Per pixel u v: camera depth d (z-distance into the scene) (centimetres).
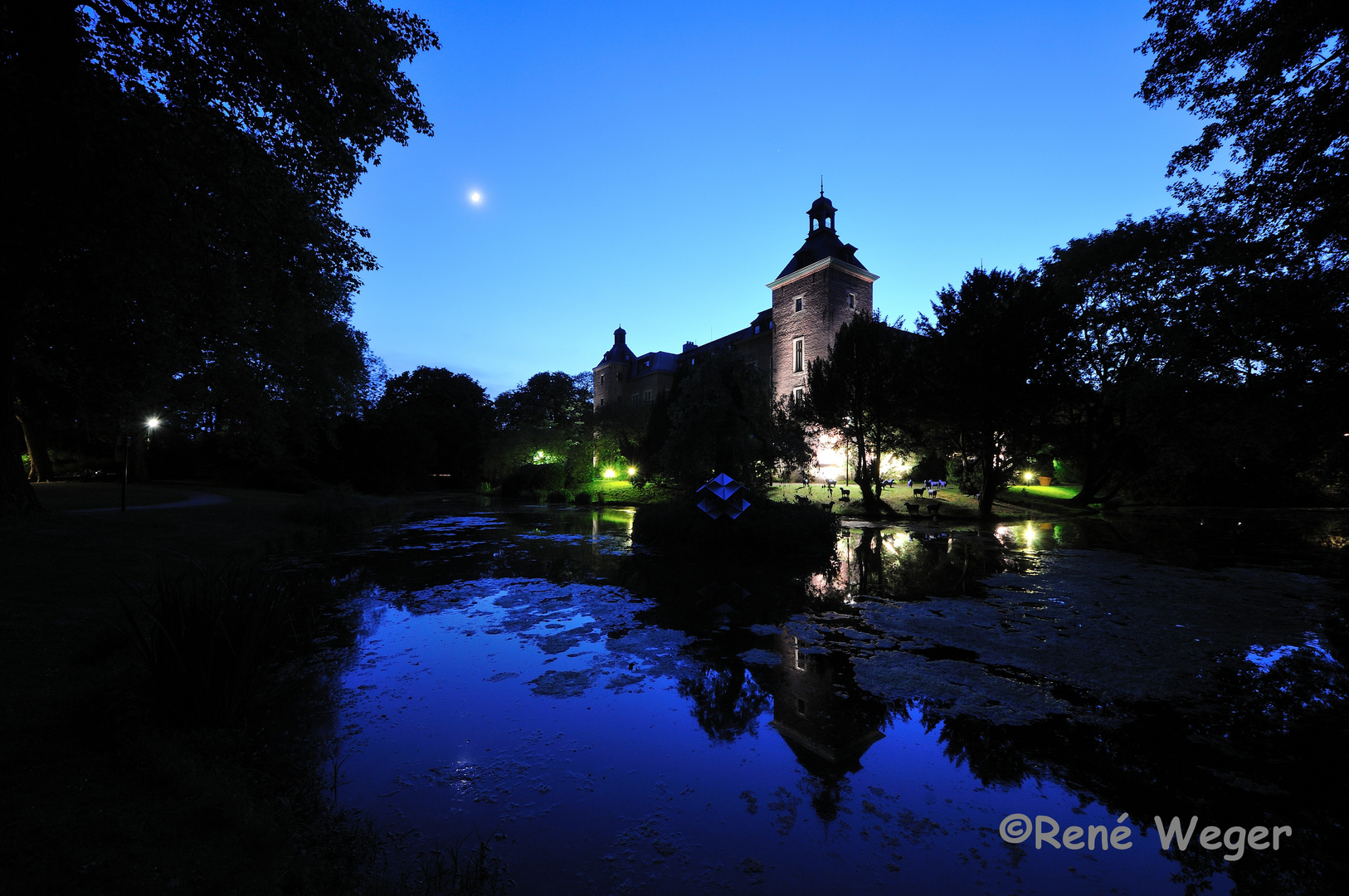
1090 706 399
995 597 742
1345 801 282
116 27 856
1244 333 1045
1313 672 463
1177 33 1020
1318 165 867
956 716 385
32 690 369
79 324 1130
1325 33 834
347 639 566
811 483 2939
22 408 1814
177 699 345
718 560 1044
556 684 446
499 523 1750
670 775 309
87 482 2466
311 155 1080
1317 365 990
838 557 1080
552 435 3275
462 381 5262
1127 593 759
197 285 1157
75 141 765
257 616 383
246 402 2114
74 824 234
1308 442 1112
